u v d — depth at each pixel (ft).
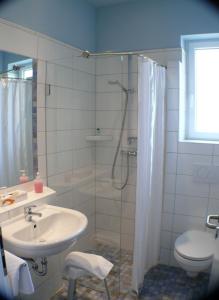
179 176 8.35
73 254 6.41
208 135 8.63
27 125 6.37
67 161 7.75
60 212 6.14
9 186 5.94
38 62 6.49
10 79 5.79
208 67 8.38
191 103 8.70
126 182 7.89
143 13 8.25
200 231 8.05
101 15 8.89
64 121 7.54
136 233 6.86
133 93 7.43
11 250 4.80
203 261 6.74
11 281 3.53
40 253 4.71
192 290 7.36
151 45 8.23
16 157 6.11
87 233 8.21
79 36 8.12
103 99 7.95
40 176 6.88
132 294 7.06
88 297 6.94
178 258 7.01
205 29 7.57
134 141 7.61
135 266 6.98
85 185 8.30
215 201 8.02
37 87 6.55
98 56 7.70
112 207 8.13
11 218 5.35
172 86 8.04
